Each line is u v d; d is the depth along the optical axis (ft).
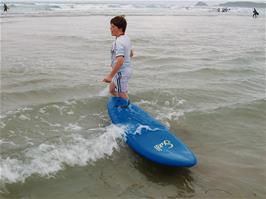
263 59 43.55
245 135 19.95
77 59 39.50
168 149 15.85
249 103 24.95
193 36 71.10
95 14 142.92
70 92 25.99
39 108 22.20
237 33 81.41
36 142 17.52
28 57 39.09
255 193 14.15
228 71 35.22
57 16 121.19
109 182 14.46
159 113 22.54
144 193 13.82
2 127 19.21
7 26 76.28
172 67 36.52
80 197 13.44
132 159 16.25
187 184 14.53
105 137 17.85
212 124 21.27
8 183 13.79
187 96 26.27
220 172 15.64
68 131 19.02
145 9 240.12
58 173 14.75
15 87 26.43
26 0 441.68
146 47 51.21
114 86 19.98
